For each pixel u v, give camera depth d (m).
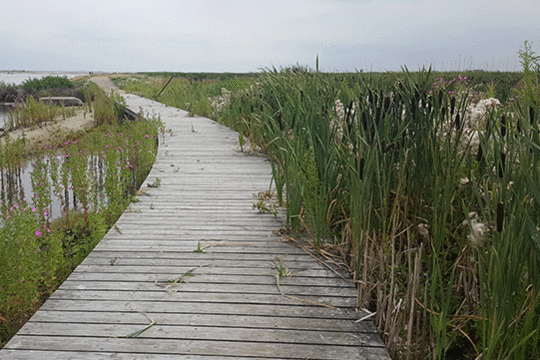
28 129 13.67
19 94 26.25
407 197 3.54
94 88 27.55
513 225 2.09
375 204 3.70
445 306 2.31
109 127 14.26
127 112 17.39
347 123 4.06
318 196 3.99
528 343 2.22
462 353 2.90
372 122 3.65
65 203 6.61
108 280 3.29
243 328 2.65
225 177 6.84
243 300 3.01
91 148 9.63
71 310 2.82
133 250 3.91
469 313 3.00
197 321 2.72
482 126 4.00
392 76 4.96
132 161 9.04
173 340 2.50
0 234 3.26
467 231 3.28
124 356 2.34
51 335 2.53
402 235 3.68
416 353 2.69
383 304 2.82
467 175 3.68
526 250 2.15
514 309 2.37
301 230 4.35
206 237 4.27
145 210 5.19
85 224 5.48
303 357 2.38
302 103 5.66
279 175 4.50
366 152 3.41
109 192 6.07
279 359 2.36
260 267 3.58
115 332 2.56
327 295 3.12
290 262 3.69
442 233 3.22
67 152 8.02
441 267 3.40
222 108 14.17
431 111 3.79
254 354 2.39
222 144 9.73
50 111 15.45
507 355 2.16
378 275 3.40
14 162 8.47
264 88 9.23
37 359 2.29
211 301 2.99
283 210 5.15
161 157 8.36
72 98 24.69
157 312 2.82
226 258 3.75
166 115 15.81
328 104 5.15
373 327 2.72
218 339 2.52
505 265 2.08
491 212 3.04
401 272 3.47
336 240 3.97
